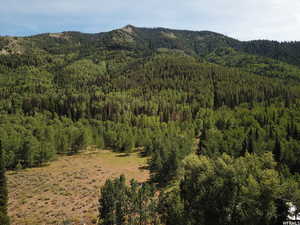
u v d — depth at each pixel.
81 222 42.69
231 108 164.25
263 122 106.44
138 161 92.06
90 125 134.88
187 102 187.25
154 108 162.75
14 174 76.75
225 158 46.97
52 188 62.16
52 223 42.72
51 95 197.25
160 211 40.09
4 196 35.38
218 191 39.03
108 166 85.56
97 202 52.03
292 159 65.25
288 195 36.59
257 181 39.44
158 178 65.19
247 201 36.56
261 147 75.06
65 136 104.25
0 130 99.81
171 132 107.00
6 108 161.62
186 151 76.56
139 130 118.81
